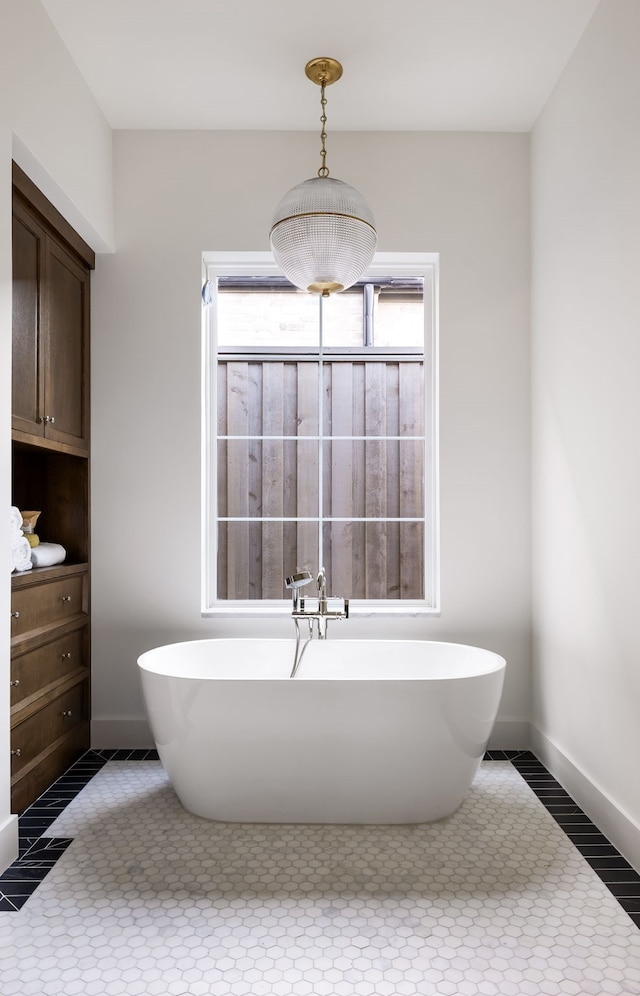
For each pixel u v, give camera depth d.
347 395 3.82
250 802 2.42
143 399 3.22
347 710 2.35
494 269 3.26
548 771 2.95
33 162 2.39
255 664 3.08
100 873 2.10
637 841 2.10
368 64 2.76
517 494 3.25
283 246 2.65
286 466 3.80
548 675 3.00
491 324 3.26
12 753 2.44
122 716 3.21
